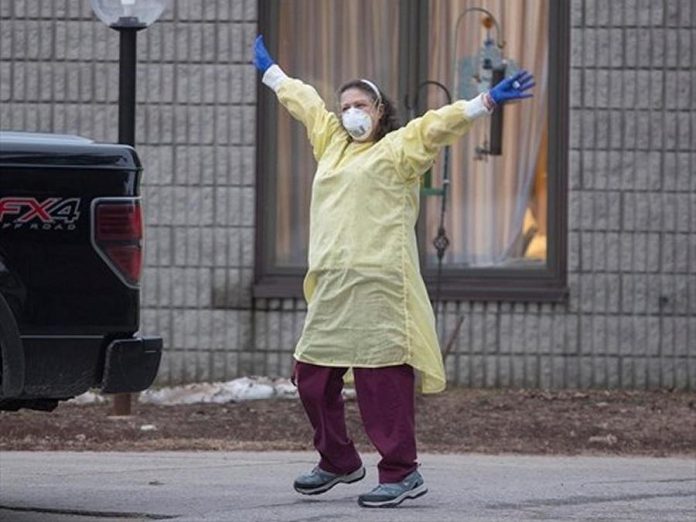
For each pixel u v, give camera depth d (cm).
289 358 4150
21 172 2372
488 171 4244
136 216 2452
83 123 4150
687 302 4109
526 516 2631
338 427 2695
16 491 2844
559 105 4162
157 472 3077
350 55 4253
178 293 4147
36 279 2380
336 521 2536
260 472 3091
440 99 4231
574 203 4109
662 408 3894
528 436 3569
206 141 4141
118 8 3450
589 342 4122
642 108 4103
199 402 3894
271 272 4191
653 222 4109
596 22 4103
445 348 4112
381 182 2617
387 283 2600
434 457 3322
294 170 4231
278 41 4244
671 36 4094
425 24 4228
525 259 4231
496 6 4219
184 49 4128
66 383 2417
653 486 2994
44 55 4141
